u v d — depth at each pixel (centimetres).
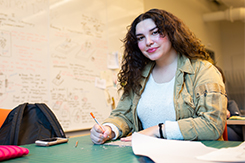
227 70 710
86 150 84
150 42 110
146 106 117
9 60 216
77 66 279
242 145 70
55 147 94
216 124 91
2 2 217
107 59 320
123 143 96
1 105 206
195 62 110
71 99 266
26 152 76
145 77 123
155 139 78
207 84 99
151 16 110
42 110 126
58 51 260
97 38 310
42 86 240
